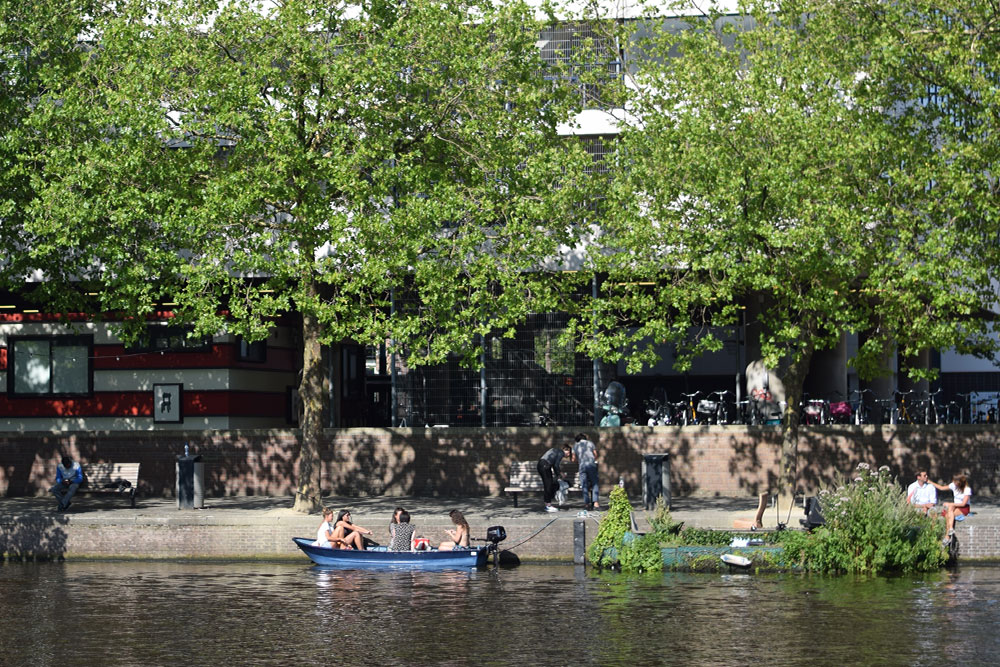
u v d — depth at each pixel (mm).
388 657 23203
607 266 35312
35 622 26531
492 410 43062
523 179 35156
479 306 34688
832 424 42656
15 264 37625
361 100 34500
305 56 33531
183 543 35000
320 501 36375
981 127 33625
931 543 31719
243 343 47719
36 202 34344
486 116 35219
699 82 34656
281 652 23688
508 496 41000
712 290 34531
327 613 27141
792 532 32125
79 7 37781
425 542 33406
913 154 34281
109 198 34219
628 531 32812
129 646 24312
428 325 35250
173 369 46844
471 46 34688
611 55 38719
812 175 33375
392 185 35188
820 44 34844
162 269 35875
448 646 23984
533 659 22906
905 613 26281
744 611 26703
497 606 27641
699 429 40438
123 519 35156
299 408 51312
